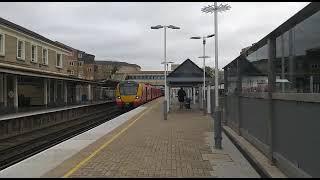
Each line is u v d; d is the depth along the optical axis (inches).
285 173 359.3
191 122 1006.4
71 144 602.2
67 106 1898.4
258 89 506.3
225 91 873.5
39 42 1999.3
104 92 3666.3
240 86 662.5
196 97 2209.6
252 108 549.6
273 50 423.2
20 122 1110.4
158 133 749.9
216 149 544.7
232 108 768.3
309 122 303.9
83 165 431.2
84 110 1895.9
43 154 506.3
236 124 699.4
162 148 556.7
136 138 673.0
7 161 633.6
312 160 297.7
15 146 787.4
